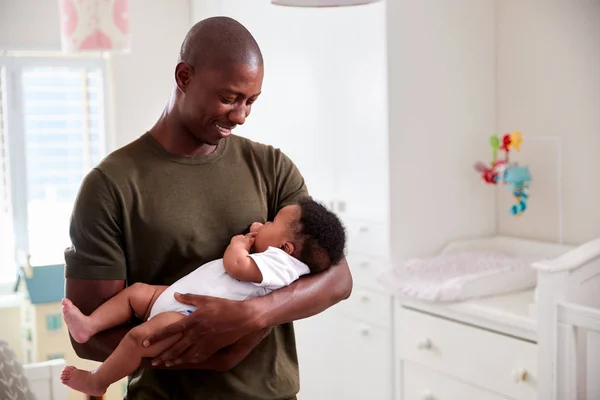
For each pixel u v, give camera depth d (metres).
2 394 1.74
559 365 2.04
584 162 2.66
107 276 1.31
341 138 2.90
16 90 3.60
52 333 3.23
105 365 1.28
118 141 3.74
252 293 1.37
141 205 1.33
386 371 2.73
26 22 3.51
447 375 2.46
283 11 3.15
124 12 2.44
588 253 2.08
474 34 2.87
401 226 2.72
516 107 2.89
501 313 2.22
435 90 2.77
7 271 3.65
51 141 3.69
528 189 2.88
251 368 1.39
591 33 2.60
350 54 2.80
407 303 2.60
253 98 1.31
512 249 2.87
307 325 3.17
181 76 1.30
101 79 3.75
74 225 1.31
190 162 1.37
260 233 1.43
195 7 3.81
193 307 1.30
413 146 2.73
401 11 2.66
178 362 1.26
